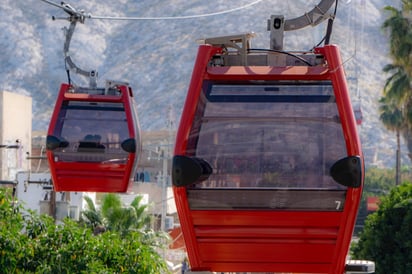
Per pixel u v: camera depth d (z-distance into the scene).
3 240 22.89
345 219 16.22
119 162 30.33
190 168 15.92
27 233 24.36
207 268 16.77
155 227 76.50
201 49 16.52
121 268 24.78
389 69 77.31
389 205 53.88
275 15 18.55
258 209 16.33
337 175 15.89
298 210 16.28
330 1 19.66
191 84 16.33
